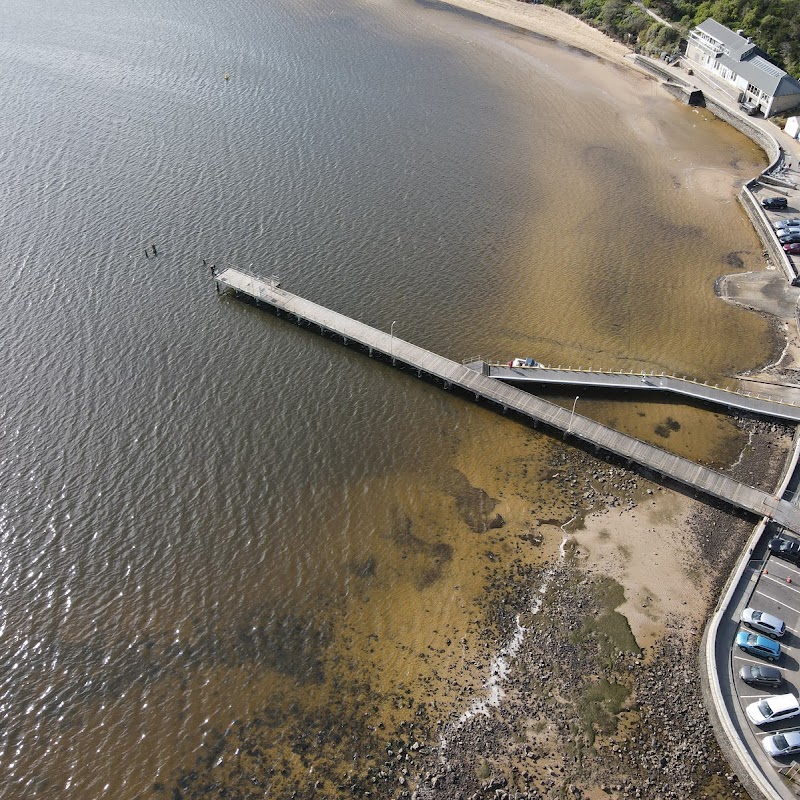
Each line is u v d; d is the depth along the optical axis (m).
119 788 50.56
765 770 48.53
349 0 192.75
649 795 48.97
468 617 60.53
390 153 127.81
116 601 61.97
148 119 135.12
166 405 79.94
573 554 65.06
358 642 58.97
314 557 65.44
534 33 177.12
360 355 87.75
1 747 52.81
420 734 52.81
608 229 109.88
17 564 64.62
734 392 80.88
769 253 103.69
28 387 81.25
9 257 99.81
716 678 52.97
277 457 74.62
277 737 53.12
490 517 69.00
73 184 115.81
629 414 79.25
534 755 51.19
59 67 152.50
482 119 139.50
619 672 55.81
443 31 177.38
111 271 98.75
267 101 142.88
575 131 136.00
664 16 167.12
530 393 81.62
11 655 58.25
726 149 130.50
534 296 96.81
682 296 96.69
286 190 117.19
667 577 62.78
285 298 93.62
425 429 78.44
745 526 66.94
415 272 100.81
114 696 55.66
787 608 58.47
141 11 182.00
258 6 187.25
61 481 71.62
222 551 65.81
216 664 57.62
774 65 136.00
